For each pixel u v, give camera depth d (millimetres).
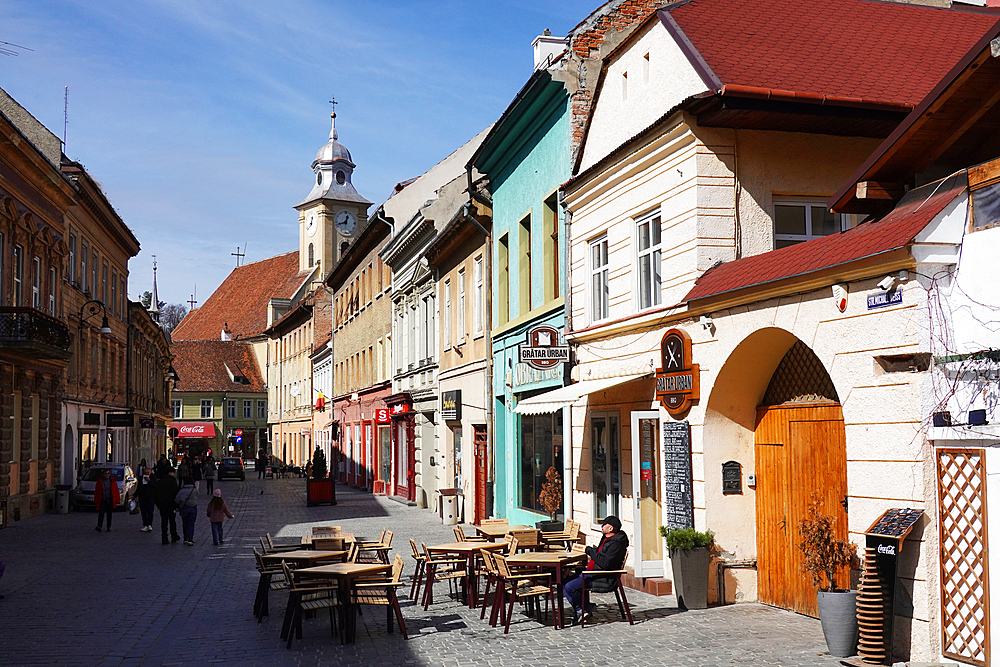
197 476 53531
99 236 45000
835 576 10523
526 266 21641
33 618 12852
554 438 19703
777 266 11031
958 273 8633
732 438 12664
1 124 27938
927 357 8891
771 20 14477
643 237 14867
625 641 10609
